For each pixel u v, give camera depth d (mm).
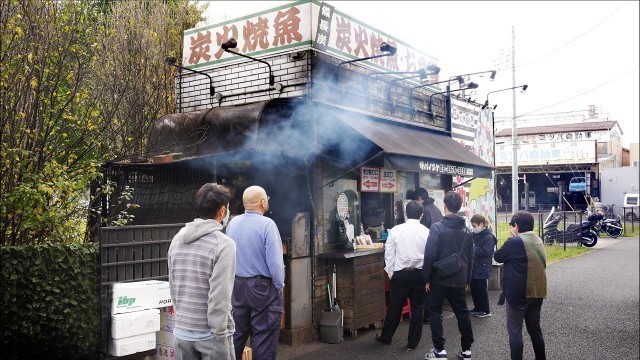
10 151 5801
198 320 3307
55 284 5031
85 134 7047
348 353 6301
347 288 7020
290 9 7383
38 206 5926
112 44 8789
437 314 5883
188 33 8664
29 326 4949
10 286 4895
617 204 39281
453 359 6105
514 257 5270
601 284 11422
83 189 6578
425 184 10016
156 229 5406
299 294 6707
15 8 6469
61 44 6832
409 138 8438
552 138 45594
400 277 6391
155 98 9023
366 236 7762
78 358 5074
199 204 3475
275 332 4625
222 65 8156
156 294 5070
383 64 8852
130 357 5000
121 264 5094
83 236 7023
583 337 7113
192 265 3365
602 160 40281
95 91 7980
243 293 4582
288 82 7379
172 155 7043
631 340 6953
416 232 6324
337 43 7727
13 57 6375
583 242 19812
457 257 5805
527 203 43875
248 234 4652
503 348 6566
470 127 11906
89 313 5129
